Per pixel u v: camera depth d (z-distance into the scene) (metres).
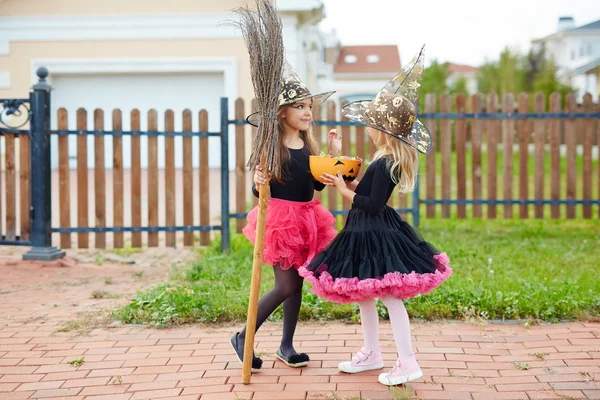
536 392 3.09
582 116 7.57
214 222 8.82
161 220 9.15
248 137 13.18
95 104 13.73
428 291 3.13
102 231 6.80
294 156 3.38
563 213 9.69
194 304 4.46
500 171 13.59
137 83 13.64
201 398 3.08
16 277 5.82
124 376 3.41
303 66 14.96
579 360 3.50
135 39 13.39
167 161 6.90
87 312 4.63
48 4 13.41
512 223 8.63
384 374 3.21
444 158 7.73
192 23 13.29
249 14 3.22
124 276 5.92
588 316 4.21
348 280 3.05
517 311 4.27
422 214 9.41
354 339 3.95
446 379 3.28
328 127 7.54
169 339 4.01
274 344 3.88
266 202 3.19
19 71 13.62
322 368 3.46
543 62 20.84
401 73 3.44
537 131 7.70
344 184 3.26
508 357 3.59
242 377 3.29
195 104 13.60
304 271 3.19
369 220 3.21
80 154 6.78
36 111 6.36
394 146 3.23
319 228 3.47
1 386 3.29
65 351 3.81
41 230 6.43
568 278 5.20
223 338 4.02
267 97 3.16
